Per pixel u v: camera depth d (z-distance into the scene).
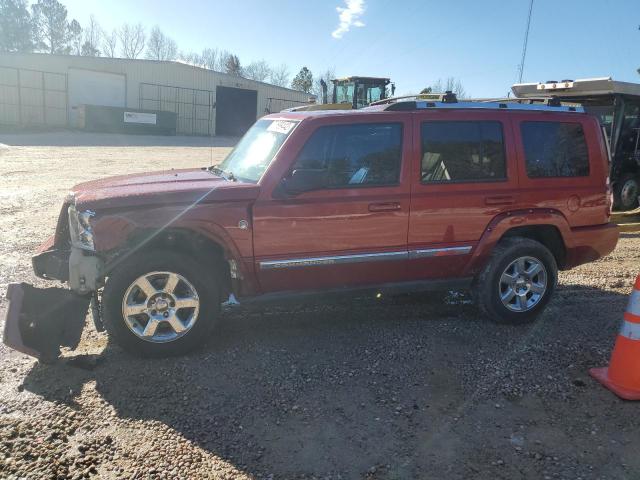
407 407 3.71
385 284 4.92
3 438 3.20
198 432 3.37
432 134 4.86
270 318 5.22
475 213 4.95
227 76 47.06
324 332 4.93
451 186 4.87
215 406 3.66
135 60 42.19
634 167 11.24
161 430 3.37
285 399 3.78
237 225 4.33
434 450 3.25
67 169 16.88
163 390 3.83
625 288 6.38
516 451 3.25
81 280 4.18
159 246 4.43
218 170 5.33
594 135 5.44
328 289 4.76
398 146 4.76
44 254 4.44
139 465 3.04
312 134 4.56
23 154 21.06
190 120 45.66
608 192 5.49
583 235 5.38
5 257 6.84
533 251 5.13
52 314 4.16
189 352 4.40
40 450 3.12
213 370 4.14
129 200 4.14
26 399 3.65
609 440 3.37
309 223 4.49
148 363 4.22
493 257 5.09
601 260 7.63
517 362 4.39
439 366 4.31
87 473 2.95
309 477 3.00
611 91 10.21
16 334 3.95
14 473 2.91
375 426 3.49
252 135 5.39
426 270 4.97
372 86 23.98
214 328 4.90
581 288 6.34
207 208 4.27
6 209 9.97
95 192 4.32
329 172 4.59
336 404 3.73
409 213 4.75
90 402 3.64
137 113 39.31
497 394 3.90
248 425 3.46
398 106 4.84
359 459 3.16
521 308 5.19
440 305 5.69
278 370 4.18
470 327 5.12
